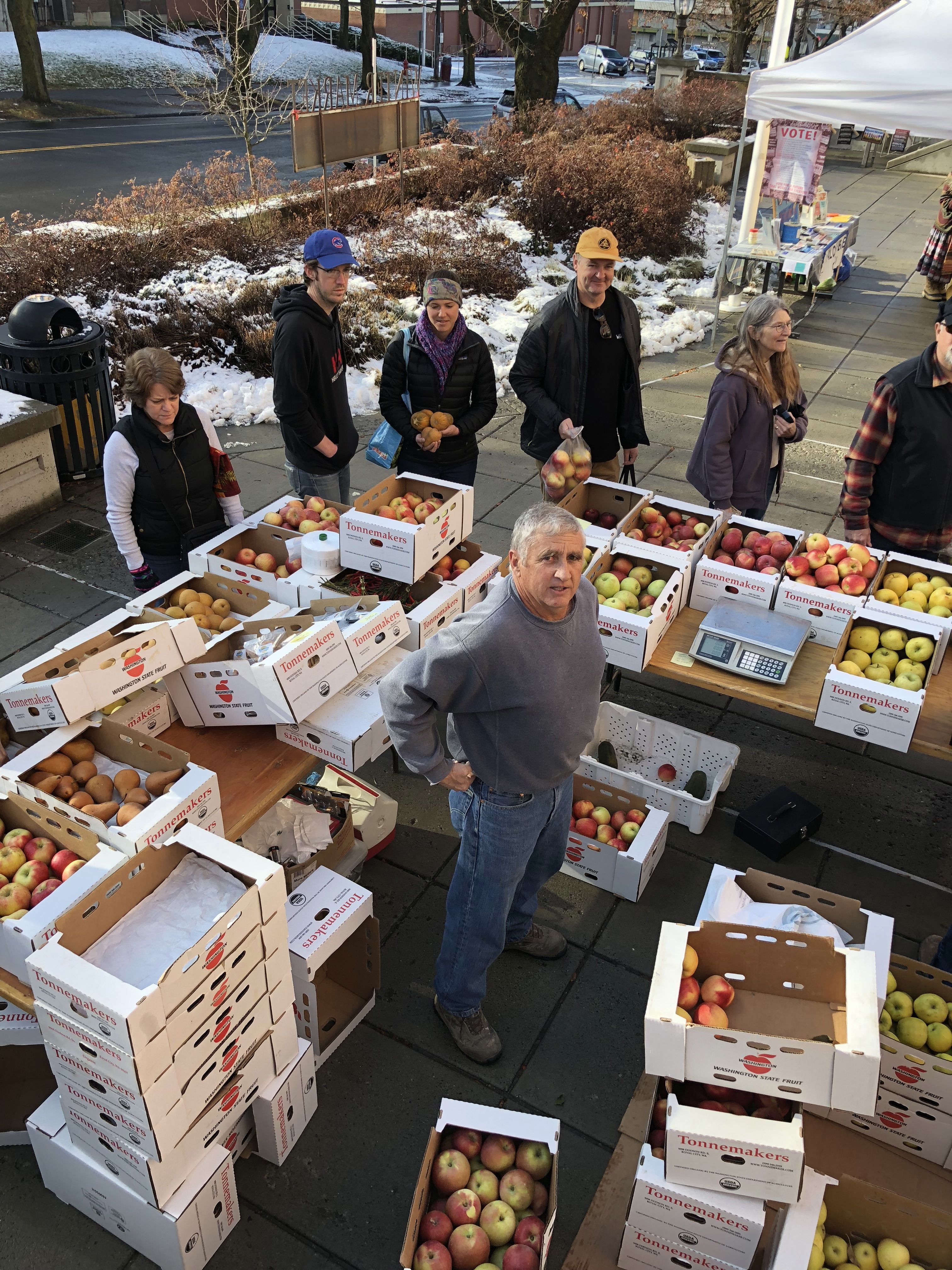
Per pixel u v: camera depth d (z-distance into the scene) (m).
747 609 4.05
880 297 12.30
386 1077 3.21
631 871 3.80
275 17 35.53
